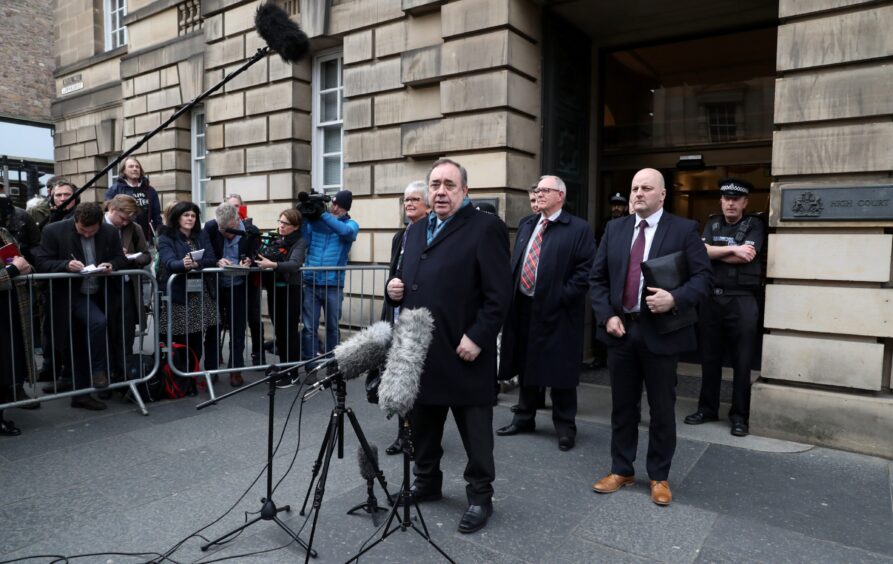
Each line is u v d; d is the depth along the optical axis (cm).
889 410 412
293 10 815
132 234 579
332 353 303
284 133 839
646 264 329
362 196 726
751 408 462
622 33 701
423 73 646
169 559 285
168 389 549
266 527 316
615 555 292
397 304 331
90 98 1269
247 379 627
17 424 478
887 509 342
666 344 336
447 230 318
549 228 450
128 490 359
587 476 387
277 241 610
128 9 1143
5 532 308
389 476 381
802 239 441
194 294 555
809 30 432
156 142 1073
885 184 408
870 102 414
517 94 600
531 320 441
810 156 435
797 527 320
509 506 343
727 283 473
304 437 452
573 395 441
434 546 277
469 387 311
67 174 1360
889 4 406
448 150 629
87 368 512
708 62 670
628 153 720
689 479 382
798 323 445
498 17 586
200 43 973
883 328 416
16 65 2098
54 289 502
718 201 691
